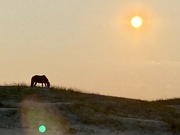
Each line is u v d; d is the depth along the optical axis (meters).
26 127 37.78
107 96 48.38
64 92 47.16
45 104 41.81
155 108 47.31
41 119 39.25
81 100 45.41
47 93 45.81
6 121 38.19
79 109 41.78
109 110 43.66
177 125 42.03
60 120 39.59
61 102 43.84
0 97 43.41
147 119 43.53
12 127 37.47
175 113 47.19
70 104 42.28
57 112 40.69
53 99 44.50
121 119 41.19
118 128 39.72
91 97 46.84
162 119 44.03
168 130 41.19
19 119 38.66
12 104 41.59
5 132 36.16
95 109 42.53
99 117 41.00
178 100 55.06
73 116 40.56
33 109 40.59
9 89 46.03
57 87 48.78
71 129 38.06
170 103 53.66
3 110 39.44
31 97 44.22
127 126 40.34
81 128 38.62
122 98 48.72
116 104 45.66
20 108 40.62
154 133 40.22
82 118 40.47
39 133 36.75
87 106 42.81
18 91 45.47
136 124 40.88
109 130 39.16
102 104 44.84
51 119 39.53
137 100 49.09
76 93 47.56
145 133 39.88
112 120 40.72
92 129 38.81
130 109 45.34
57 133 37.25
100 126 39.62
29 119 39.00
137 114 44.56
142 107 46.62
